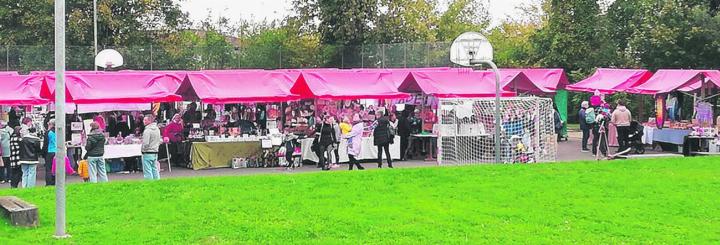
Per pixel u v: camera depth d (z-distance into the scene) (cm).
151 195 1541
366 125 2811
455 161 2505
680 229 1250
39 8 5109
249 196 1516
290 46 4800
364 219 1305
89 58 4400
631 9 4641
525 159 2430
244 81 2678
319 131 2617
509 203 1446
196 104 3253
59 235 1195
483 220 1301
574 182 1670
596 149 2909
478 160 2492
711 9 4150
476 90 2889
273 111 2917
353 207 1409
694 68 3947
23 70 4162
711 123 2916
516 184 1644
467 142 2503
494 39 6838
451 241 1159
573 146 3275
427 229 1234
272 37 5078
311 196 1515
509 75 3259
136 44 5188
